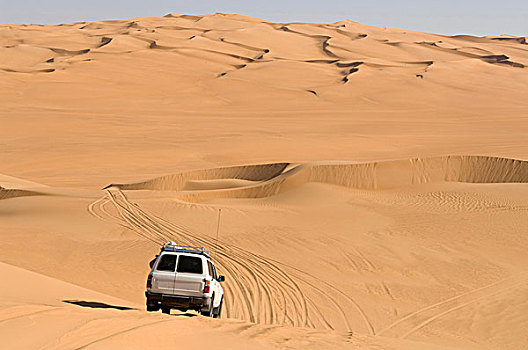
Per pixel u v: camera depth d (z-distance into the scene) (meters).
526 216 28.22
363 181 36.62
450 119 81.38
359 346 9.91
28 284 12.64
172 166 49.94
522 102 101.19
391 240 25.05
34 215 29.39
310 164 36.88
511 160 39.25
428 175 38.34
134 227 26.95
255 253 22.92
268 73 118.94
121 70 113.81
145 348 7.27
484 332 15.87
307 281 19.70
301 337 9.85
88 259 22.05
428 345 11.61
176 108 84.31
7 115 71.31
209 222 27.88
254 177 41.09
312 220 28.41
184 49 145.38
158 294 12.39
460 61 135.75
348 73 121.31
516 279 20.59
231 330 9.34
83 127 66.56
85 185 42.53
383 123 76.50
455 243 24.72
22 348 6.67
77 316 8.45
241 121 74.88
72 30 196.12
